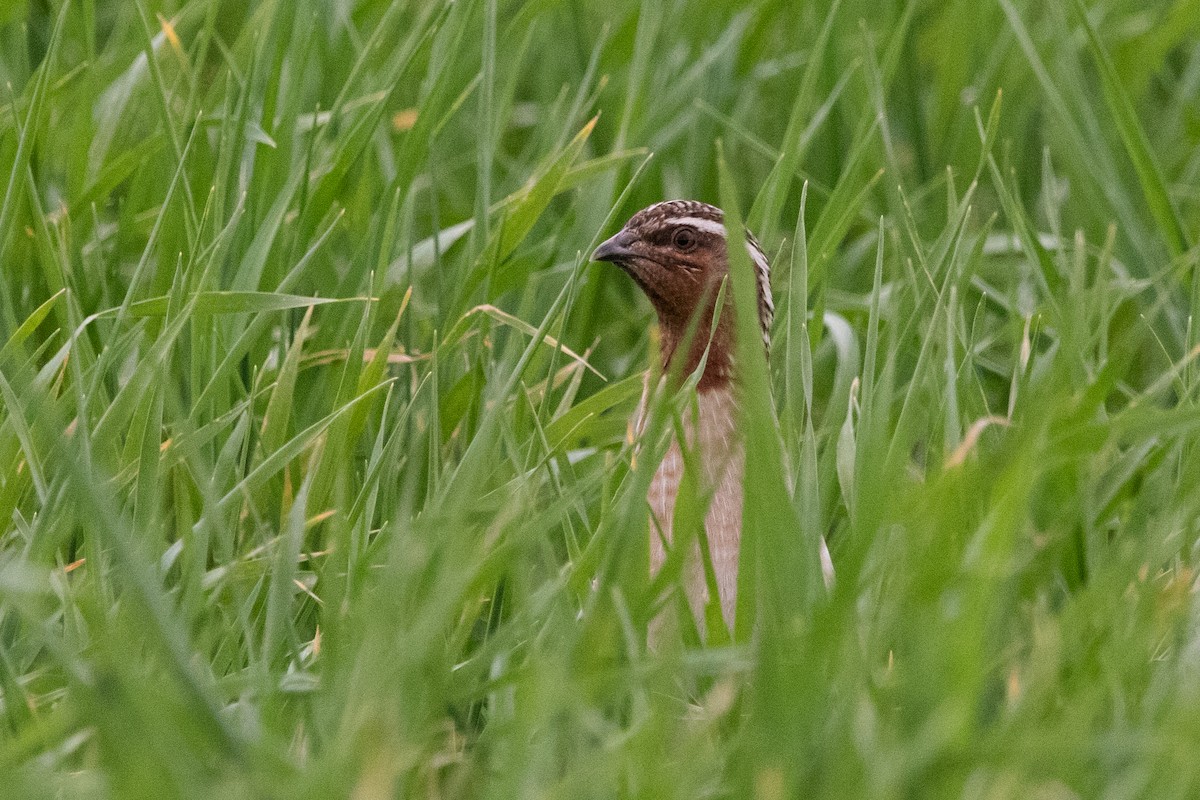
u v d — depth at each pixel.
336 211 12.73
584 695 7.04
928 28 16.88
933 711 7.13
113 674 6.61
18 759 7.15
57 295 10.03
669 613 7.65
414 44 12.62
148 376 9.05
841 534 10.34
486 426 8.60
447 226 14.94
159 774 6.41
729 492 9.97
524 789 6.70
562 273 13.23
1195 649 8.04
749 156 15.27
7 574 7.41
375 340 12.17
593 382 13.52
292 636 8.16
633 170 13.86
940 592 7.48
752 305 7.55
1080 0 12.58
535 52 16.58
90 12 12.63
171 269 11.35
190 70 13.52
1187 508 9.39
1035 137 16.11
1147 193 12.71
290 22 12.23
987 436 10.38
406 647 7.02
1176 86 16.53
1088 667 7.94
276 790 6.47
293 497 10.54
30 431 9.59
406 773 7.15
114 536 6.82
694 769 6.93
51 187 12.90
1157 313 13.33
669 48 14.89
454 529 7.64
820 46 12.79
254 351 11.53
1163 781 6.82
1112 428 8.38
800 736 6.92
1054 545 9.01
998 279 14.55
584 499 10.57
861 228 15.58
